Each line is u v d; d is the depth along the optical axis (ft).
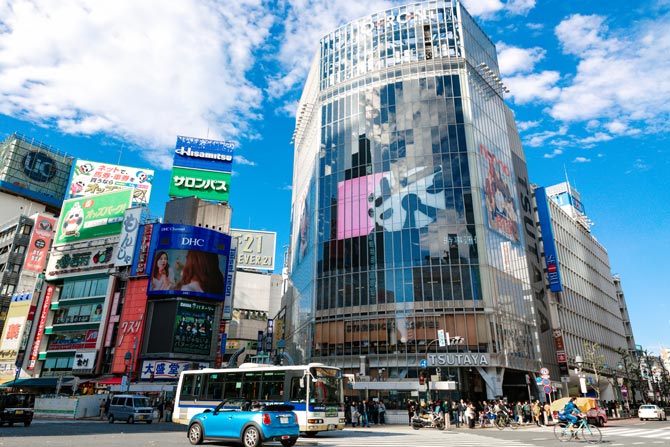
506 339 157.79
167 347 168.96
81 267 198.70
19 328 195.21
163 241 185.26
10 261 220.43
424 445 56.29
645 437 71.00
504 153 202.59
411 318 157.48
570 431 67.51
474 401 148.15
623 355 277.64
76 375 175.52
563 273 245.65
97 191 249.96
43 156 289.94
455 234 165.27
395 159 180.55
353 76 201.98
